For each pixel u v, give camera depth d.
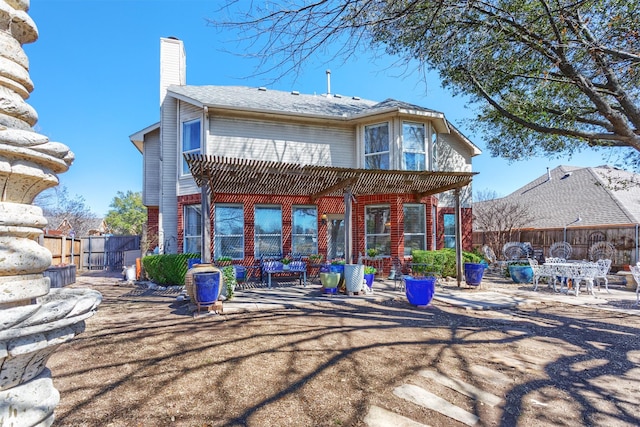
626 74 6.19
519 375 3.80
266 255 11.67
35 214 1.54
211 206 11.16
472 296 8.59
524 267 11.27
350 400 3.14
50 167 1.62
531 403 3.17
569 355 4.45
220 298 7.38
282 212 11.92
